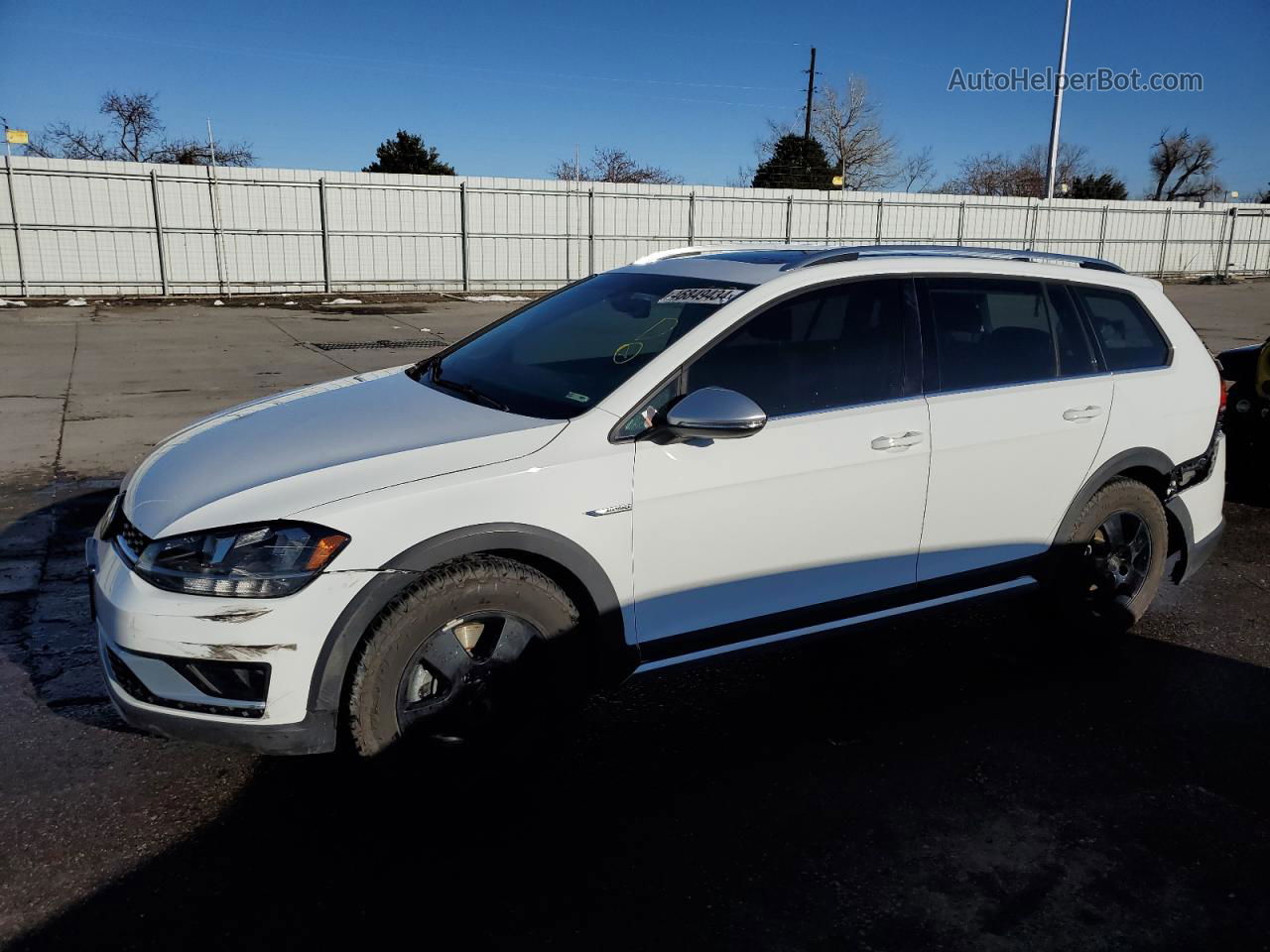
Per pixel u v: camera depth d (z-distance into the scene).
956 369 3.69
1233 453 6.68
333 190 22.11
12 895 2.52
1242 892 2.70
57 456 7.11
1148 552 4.30
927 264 3.74
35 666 3.83
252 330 15.67
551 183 24.30
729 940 2.45
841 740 3.46
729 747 3.39
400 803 2.99
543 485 2.88
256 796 3.01
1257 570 5.49
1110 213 31.12
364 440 3.04
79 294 20.42
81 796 2.98
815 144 49.47
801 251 3.86
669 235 26.00
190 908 2.50
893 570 3.59
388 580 2.71
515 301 22.28
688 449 3.09
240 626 2.58
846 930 2.50
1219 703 3.82
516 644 2.96
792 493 3.27
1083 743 3.48
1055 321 4.01
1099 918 2.58
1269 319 20.38
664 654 3.22
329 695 2.71
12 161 19.28
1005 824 2.98
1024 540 3.91
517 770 3.08
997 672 4.04
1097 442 4.01
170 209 20.72
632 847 2.82
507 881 2.65
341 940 2.40
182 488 2.89
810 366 3.39
